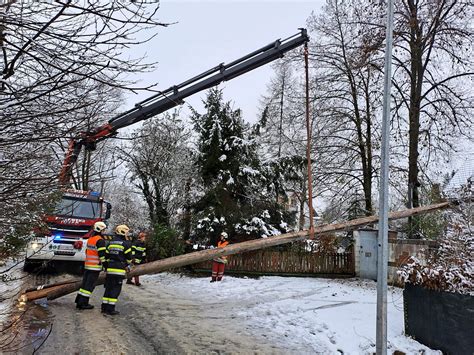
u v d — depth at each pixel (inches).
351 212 749.3
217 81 451.8
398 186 705.6
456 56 611.5
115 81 114.7
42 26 100.3
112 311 314.8
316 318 315.3
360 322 299.7
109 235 354.6
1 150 114.7
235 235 616.7
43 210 140.6
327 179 745.0
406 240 475.2
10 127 109.5
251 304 378.3
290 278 564.4
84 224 445.1
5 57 107.5
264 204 661.3
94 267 330.0
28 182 121.0
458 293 220.4
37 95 108.3
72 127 119.1
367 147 725.3
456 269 236.7
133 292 426.9
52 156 130.3
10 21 96.7
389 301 371.9
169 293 433.1
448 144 627.5
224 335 275.4
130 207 1061.1
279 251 601.9
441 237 323.0
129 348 236.5
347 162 745.6
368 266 576.4
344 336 270.7
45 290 334.0
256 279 547.5
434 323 235.3
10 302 295.6
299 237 344.2
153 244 608.7
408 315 261.1
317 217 1121.4
